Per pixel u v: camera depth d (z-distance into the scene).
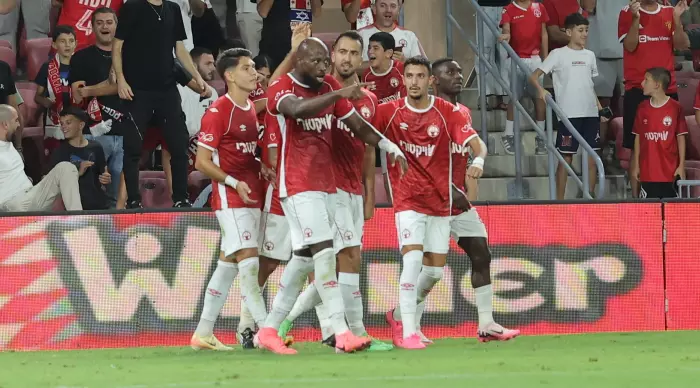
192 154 39.78
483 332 26.95
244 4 47.06
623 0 47.56
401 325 27.25
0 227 29.03
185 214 29.41
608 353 23.61
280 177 23.75
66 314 29.02
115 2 42.53
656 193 41.12
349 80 24.81
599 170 35.88
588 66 41.72
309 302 25.75
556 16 46.50
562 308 30.38
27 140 40.53
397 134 25.34
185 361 23.14
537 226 30.39
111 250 29.22
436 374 19.31
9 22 46.97
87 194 34.59
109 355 26.12
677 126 40.91
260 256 26.95
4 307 28.88
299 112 22.66
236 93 25.27
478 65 43.50
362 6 42.81
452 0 46.25
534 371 19.67
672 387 16.86
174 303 29.28
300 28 25.16
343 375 19.38
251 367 21.17
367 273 29.77
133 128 34.12
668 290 30.84
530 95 42.88
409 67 25.12
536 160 41.84
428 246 25.94
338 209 25.02
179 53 35.59
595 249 30.61
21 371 21.80
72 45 39.62
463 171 26.52
